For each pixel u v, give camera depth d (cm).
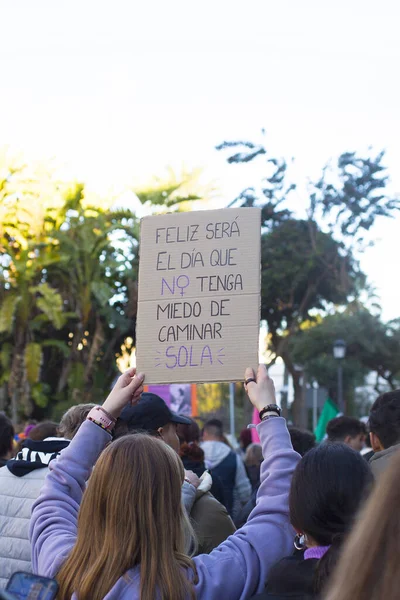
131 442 238
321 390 2495
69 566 234
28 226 2653
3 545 335
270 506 251
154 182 2906
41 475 343
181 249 311
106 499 232
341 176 3131
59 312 2506
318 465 227
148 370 303
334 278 3189
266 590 222
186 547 258
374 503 142
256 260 301
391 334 3869
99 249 2644
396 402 382
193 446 506
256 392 279
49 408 2730
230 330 297
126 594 223
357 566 139
